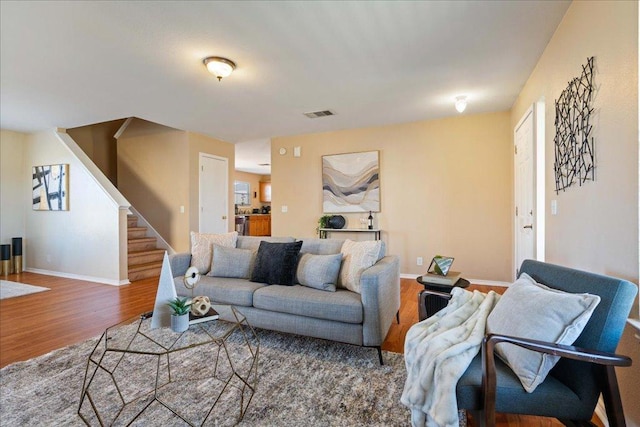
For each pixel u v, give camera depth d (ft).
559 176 7.47
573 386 4.01
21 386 6.21
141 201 18.89
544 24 7.52
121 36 7.96
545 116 8.67
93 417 5.31
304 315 7.50
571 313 3.97
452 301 5.90
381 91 11.74
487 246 14.52
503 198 14.24
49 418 5.28
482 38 8.14
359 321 7.02
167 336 7.37
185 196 17.44
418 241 15.69
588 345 3.94
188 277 6.95
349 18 7.28
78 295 12.85
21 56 8.93
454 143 15.02
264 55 8.98
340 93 11.92
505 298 4.98
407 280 15.26
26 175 17.93
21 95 11.93
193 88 11.30
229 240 10.42
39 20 7.25
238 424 5.13
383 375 6.59
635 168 4.42
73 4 6.70
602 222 5.33
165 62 9.35
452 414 3.90
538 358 3.94
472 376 4.11
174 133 17.80
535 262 5.65
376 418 5.25
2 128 16.78
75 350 7.77
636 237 4.41
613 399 3.76
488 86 11.31
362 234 16.78
